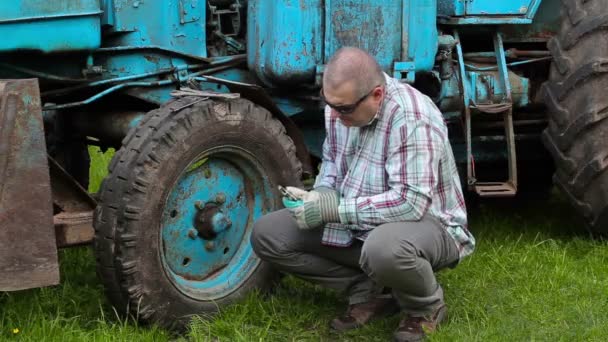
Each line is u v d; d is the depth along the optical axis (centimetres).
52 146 522
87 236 405
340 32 455
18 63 421
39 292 431
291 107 475
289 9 443
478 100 513
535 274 471
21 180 362
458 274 470
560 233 550
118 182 383
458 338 387
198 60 455
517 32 555
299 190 384
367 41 462
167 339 393
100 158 750
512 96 525
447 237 391
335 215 377
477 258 496
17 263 363
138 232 381
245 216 437
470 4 514
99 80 437
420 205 371
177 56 449
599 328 398
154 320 395
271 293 444
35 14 404
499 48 527
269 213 419
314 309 427
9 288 362
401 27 469
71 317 407
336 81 358
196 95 405
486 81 516
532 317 419
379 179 381
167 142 386
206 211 417
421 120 370
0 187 358
